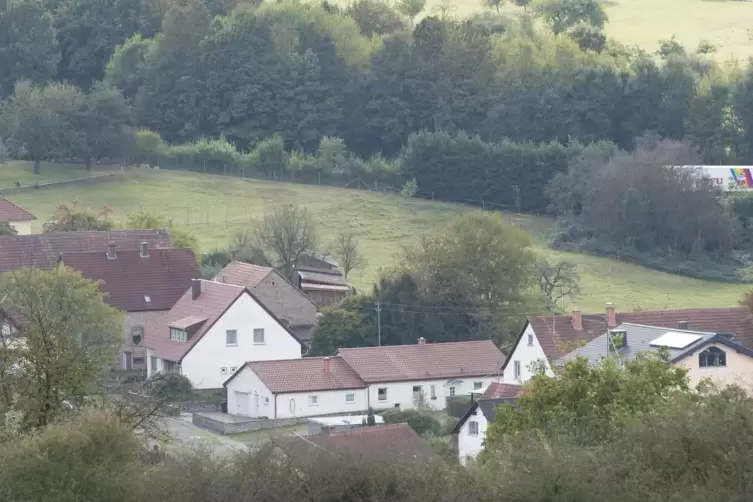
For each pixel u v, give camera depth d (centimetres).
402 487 10594
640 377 12875
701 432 11044
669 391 12950
